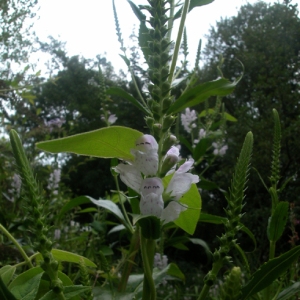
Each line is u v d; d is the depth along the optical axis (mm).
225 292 186
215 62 3742
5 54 803
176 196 245
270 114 2762
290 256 222
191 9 326
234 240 215
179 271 460
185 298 1025
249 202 2541
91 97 4090
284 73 2941
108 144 233
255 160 2555
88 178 3643
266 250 1198
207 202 2869
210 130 939
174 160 241
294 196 2275
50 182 933
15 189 710
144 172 238
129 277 417
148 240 242
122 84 3961
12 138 193
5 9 778
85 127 3955
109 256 723
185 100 310
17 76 783
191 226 337
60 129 1089
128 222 456
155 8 267
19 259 449
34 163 963
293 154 2465
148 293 240
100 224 669
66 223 942
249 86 3324
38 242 190
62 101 4102
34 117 891
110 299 307
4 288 180
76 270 655
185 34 466
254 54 3197
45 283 271
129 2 324
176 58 303
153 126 249
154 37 265
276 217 338
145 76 386
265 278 226
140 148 234
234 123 2922
